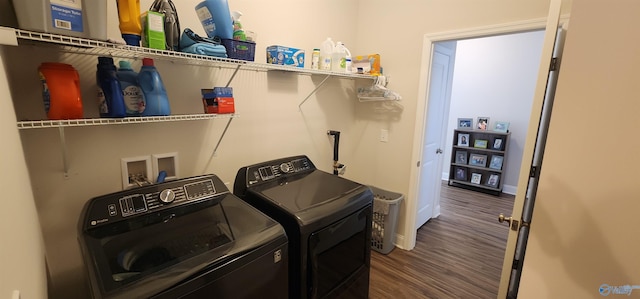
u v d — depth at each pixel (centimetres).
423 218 320
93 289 79
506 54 429
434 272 236
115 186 142
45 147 121
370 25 264
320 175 193
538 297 100
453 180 484
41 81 104
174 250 98
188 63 158
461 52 470
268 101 205
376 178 282
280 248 115
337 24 251
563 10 143
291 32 212
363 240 170
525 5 181
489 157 453
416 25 234
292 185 172
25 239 70
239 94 187
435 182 332
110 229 110
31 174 118
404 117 254
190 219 122
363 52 273
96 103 130
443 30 220
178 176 164
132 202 121
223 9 137
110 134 138
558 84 87
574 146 86
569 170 88
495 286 219
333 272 151
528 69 413
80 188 132
